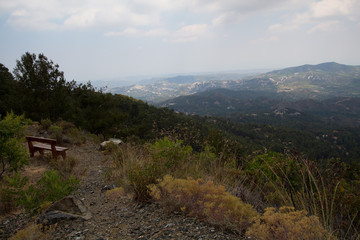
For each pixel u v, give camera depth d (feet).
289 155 11.57
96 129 36.76
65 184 10.59
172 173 12.89
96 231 7.55
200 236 6.66
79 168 18.06
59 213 8.55
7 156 13.53
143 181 10.00
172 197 8.81
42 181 10.48
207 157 15.97
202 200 8.25
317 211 8.10
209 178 12.15
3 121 13.35
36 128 31.76
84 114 37.06
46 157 19.62
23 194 9.73
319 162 10.96
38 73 40.32
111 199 10.93
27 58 40.04
